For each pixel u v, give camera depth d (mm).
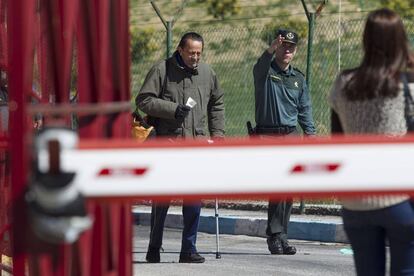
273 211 36344
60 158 11172
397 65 17578
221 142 12062
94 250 14094
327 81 64688
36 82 16594
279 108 35625
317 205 43969
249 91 74688
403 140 12047
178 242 40156
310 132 36312
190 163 12055
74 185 11211
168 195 12031
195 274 32188
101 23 14211
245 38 80625
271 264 34375
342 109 18125
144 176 12047
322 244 39719
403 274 17734
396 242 17688
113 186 12000
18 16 12305
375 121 17641
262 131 35812
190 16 104250
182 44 33156
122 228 15023
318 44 70812
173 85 33156
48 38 14070
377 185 12117
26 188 11742
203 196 12086
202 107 33438
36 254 11547
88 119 14188
